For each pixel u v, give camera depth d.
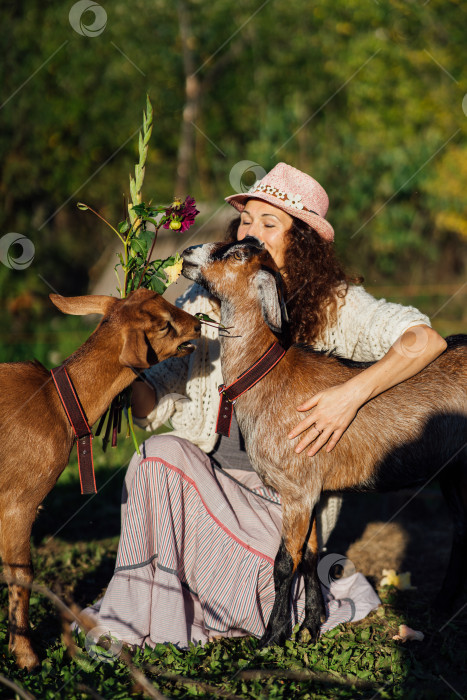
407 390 3.25
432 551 4.50
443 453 3.28
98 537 4.62
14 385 2.97
